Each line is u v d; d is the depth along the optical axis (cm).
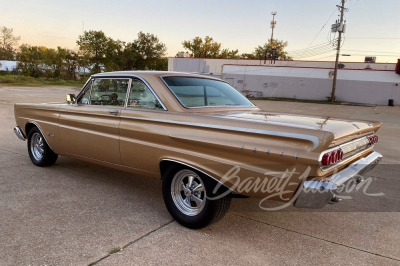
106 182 470
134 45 7988
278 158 263
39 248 279
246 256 282
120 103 393
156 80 362
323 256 288
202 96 377
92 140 418
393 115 2123
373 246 311
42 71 6316
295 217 374
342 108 2623
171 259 272
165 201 347
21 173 496
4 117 1136
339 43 3241
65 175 495
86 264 258
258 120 296
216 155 300
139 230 323
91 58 7331
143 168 367
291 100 3484
